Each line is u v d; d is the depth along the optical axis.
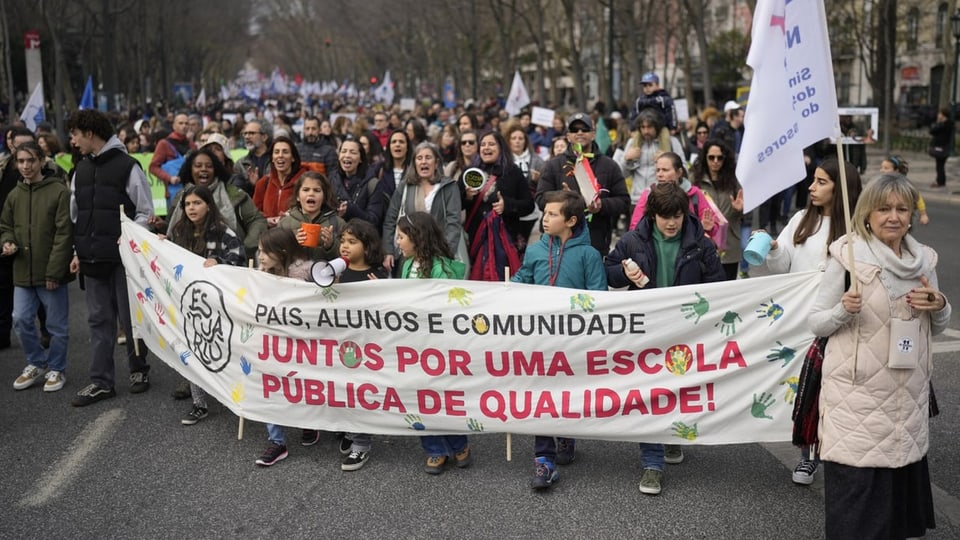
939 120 22.88
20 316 7.29
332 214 6.84
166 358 6.56
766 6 4.72
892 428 4.00
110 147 6.97
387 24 62.66
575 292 5.27
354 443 5.72
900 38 48.59
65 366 7.42
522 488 5.35
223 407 6.88
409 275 5.79
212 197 6.73
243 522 4.95
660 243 5.45
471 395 5.46
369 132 11.41
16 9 34.56
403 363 5.55
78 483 5.49
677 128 12.94
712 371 5.20
